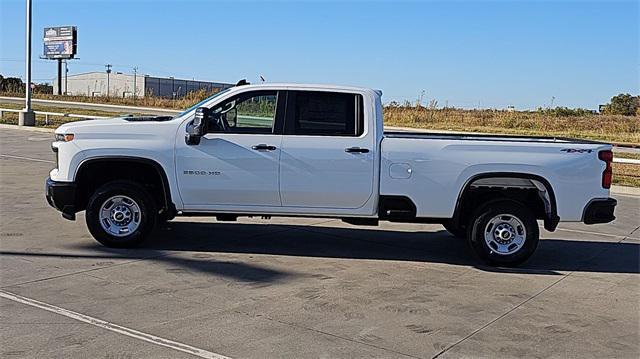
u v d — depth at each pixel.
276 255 8.27
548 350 5.32
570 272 7.99
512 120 41.41
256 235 9.45
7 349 4.95
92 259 7.73
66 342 5.13
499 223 8.09
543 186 7.99
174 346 5.12
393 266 7.96
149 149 8.05
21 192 12.69
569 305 6.59
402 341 5.39
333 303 6.34
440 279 7.42
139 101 56.72
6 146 21.88
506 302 6.61
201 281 6.97
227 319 5.79
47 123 30.92
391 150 8.00
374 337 5.46
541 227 11.24
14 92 70.19
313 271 7.55
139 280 6.92
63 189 8.05
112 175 8.51
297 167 8.01
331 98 8.12
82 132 8.09
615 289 7.26
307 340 5.34
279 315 5.94
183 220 10.30
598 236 10.51
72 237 8.84
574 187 8.00
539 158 7.95
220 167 8.05
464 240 9.53
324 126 8.09
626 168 21.02
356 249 8.81
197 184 8.09
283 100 8.12
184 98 55.91
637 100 66.31
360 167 8.00
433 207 8.05
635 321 6.14
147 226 8.27
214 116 8.13
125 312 5.89
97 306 6.03
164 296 6.39
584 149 8.00
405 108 43.62
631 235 10.66
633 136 34.78
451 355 5.13
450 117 41.94
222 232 9.55
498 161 7.94
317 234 9.69
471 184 8.02
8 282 6.71
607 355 5.26
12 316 5.70
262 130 8.10
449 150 7.97
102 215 8.21
